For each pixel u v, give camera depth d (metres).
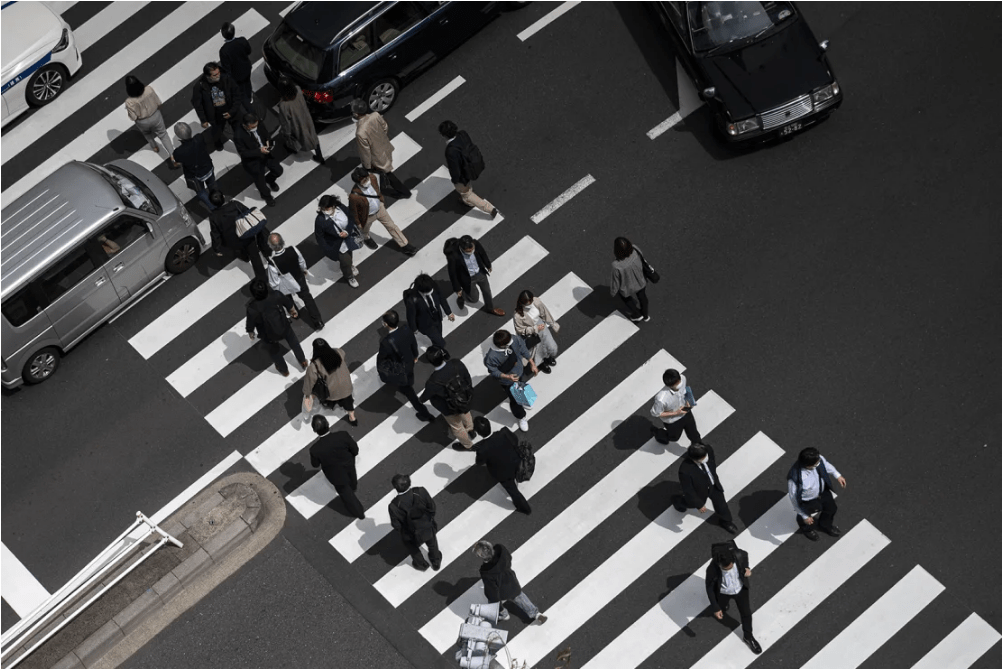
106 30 20.31
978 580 14.34
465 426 15.24
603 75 18.91
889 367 15.89
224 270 17.59
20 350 16.12
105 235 16.34
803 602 14.38
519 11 19.69
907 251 16.80
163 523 15.34
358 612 14.69
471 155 16.53
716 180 17.70
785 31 18.02
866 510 14.90
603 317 16.67
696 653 14.16
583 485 15.41
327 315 17.08
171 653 14.51
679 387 14.38
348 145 18.66
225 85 17.50
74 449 16.27
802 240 17.03
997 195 17.14
